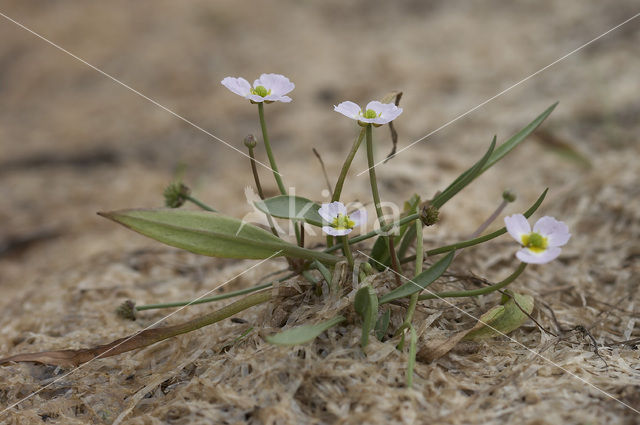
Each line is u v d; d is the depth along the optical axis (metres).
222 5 1.07
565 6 0.82
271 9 1.04
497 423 0.23
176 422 0.24
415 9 0.96
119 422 0.25
